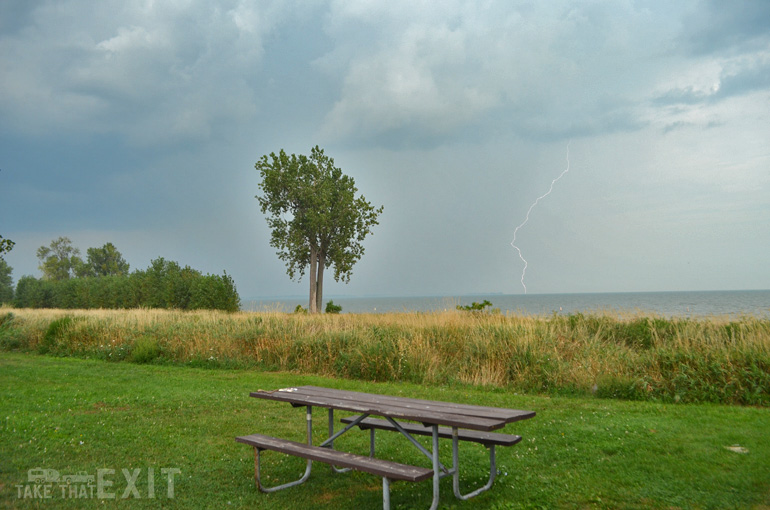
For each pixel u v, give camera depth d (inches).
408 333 553.6
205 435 275.1
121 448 247.9
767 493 179.5
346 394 217.3
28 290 2620.6
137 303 1840.6
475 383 442.3
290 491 196.5
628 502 174.7
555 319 578.6
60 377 483.8
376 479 211.0
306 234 1754.4
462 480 206.4
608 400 378.9
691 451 230.5
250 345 595.8
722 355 394.9
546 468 216.8
